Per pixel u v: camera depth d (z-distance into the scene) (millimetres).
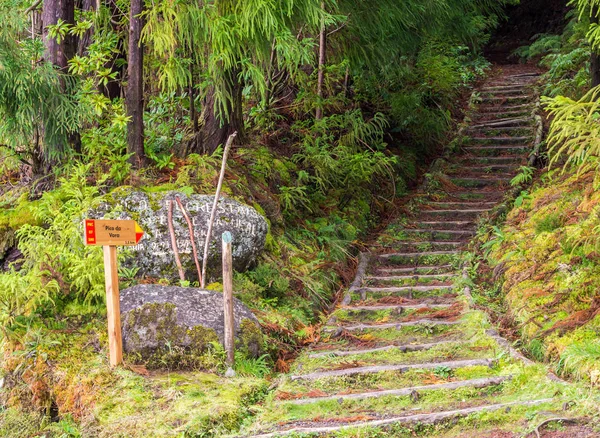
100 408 5312
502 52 19781
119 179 7520
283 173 9422
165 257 6984
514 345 6117
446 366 5773
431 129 12609
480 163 11758
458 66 15602
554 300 6285
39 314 6234
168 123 9086
